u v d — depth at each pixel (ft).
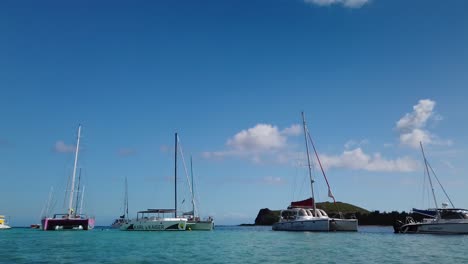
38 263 78.69
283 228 207.21
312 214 200.03
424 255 89.20
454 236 153.48
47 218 225.35
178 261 81.76
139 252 100.42
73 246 118.93
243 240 143.84
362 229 272.72
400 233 177.99
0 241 139.44
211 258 86.94
